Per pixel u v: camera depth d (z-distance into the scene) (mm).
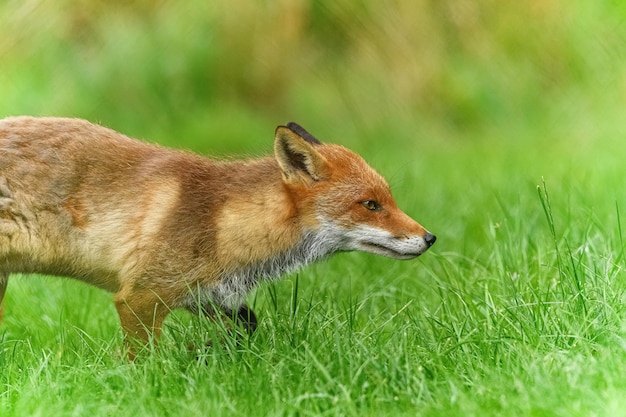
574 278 14016
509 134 33125
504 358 12234
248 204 13992
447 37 35562
